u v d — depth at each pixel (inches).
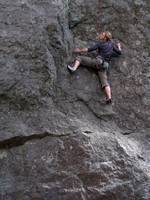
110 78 311.4
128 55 322.7
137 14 337.4
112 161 272.2
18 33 283.0
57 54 297.9
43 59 283.7
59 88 293.6
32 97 277.4
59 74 297.6
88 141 273.1
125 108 305.0
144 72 320.5
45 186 257.0
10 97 274.1
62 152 267.3
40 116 276.1
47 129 271.3
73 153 268.1
